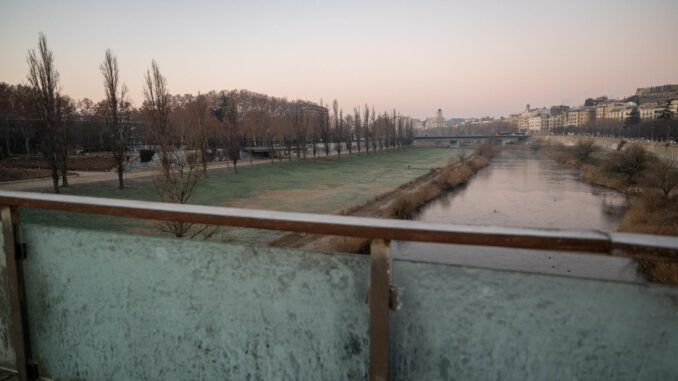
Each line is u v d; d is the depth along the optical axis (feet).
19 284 4.10
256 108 364.58
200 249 3.40
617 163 167.63
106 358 3.96
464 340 2.77
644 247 2.06
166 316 3.64
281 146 275.18
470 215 104.94
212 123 224.74
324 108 304.50
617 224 92.48
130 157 166.81
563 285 2.50
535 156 322.34
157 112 96.27
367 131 319.06
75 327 4.03
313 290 3.10
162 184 62.08
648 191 115.96
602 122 517.96
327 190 137.39
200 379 3.63
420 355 2.89
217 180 147.64
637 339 2.39
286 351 3.28
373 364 2.85
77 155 177.37
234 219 3.04
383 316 2.76
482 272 2.65
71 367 4.14
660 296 2.32
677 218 91.35
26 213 67.00
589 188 145.89
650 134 331.36
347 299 3.01
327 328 3.11
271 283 3.22
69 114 118.83
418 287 2.81
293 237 69.87
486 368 2.75
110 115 123.24
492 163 260.83
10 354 4.37
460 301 2.73
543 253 69.56
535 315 2.58
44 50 106.01
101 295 3.85
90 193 109.09
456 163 240.12
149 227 62.85
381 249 2.67
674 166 151.33
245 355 3.44
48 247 3.99
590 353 2.50
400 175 182.09
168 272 3.55
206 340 3.54
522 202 120.57
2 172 135.54
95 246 3.78
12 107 205.98
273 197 122.21
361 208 110.63
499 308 2.65
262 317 3.31
